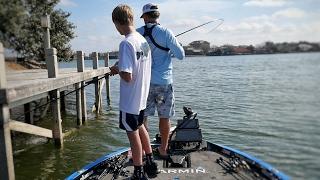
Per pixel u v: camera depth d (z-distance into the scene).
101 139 9.20
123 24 3.32
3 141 5.06
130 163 4.17
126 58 3.18
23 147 8.38
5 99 4.95
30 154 7.89
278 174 3.09
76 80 9.35
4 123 5.02
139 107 3.35
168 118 4.02
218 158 4.17
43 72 9.42
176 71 18.48
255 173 3.48
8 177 5.13
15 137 9.11
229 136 5.75
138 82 3.29
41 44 5.70
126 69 3.17
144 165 3.70
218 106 7.27
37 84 6.36
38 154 7.91
